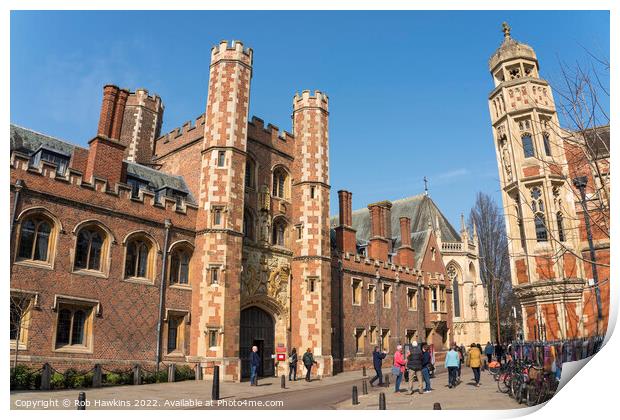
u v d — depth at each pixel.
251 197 28.95
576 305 20.73
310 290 29.75
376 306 37.28
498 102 25.16
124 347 21.92
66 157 23.80
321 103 33.31
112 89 24.59
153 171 28.27
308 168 31.80
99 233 22.28
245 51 28.83
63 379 18.66
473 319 48.38
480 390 18.86
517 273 22.83
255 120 30.25
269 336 28.78
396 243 46.94
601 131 14.44
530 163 23.11
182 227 25.36
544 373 13.38
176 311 24.22
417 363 18.52
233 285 25.03
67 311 20.62
